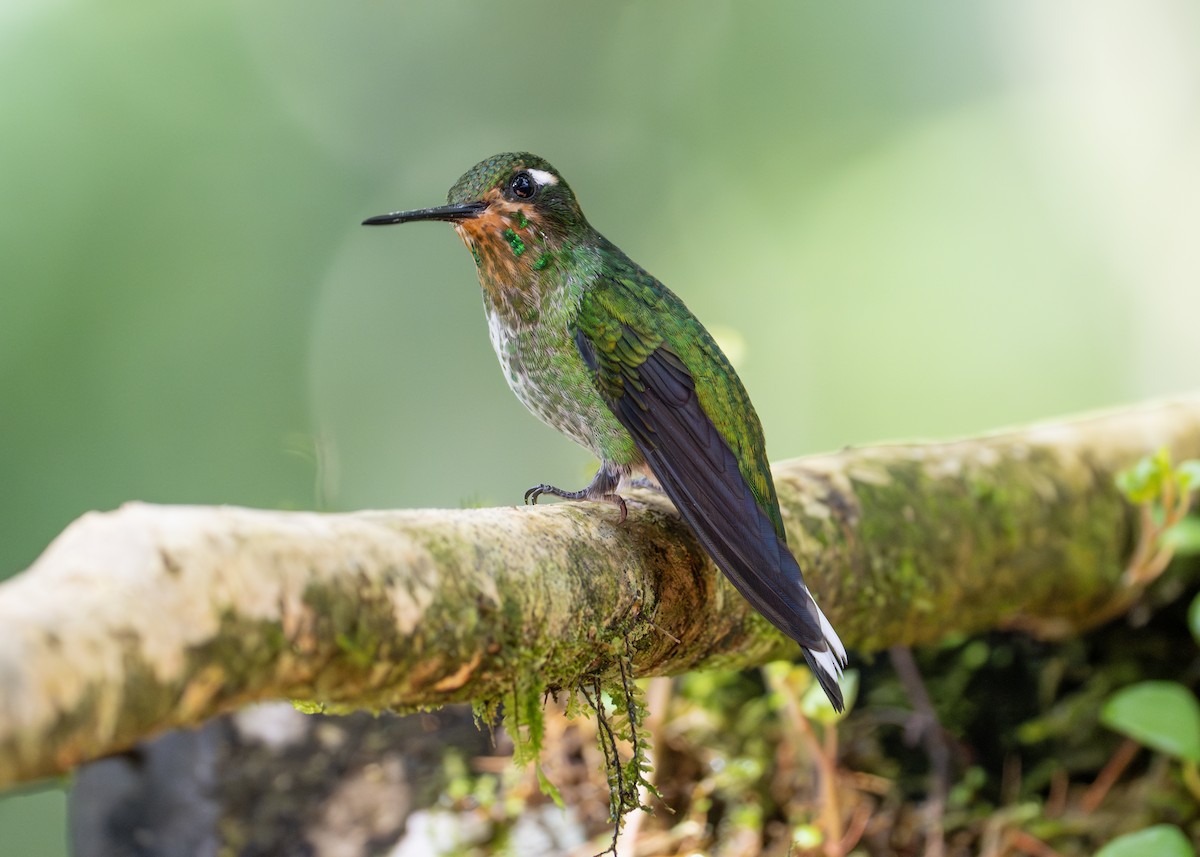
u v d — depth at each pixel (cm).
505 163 666
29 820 1145
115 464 1300
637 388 629
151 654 271
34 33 1347
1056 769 825
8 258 1291
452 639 361
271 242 1498
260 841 737
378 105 1636
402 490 1689
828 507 682
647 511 559
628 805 476
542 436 1762
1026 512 757
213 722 746
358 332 1593
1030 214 1673
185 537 295
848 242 1727
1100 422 859
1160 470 695
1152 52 1631
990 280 1677
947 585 720
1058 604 786
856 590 680
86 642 258
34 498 1263
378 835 739
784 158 1781
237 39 1501
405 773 756
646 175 1786
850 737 823
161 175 1389
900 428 1669
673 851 711
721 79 1798
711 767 782
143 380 1348
